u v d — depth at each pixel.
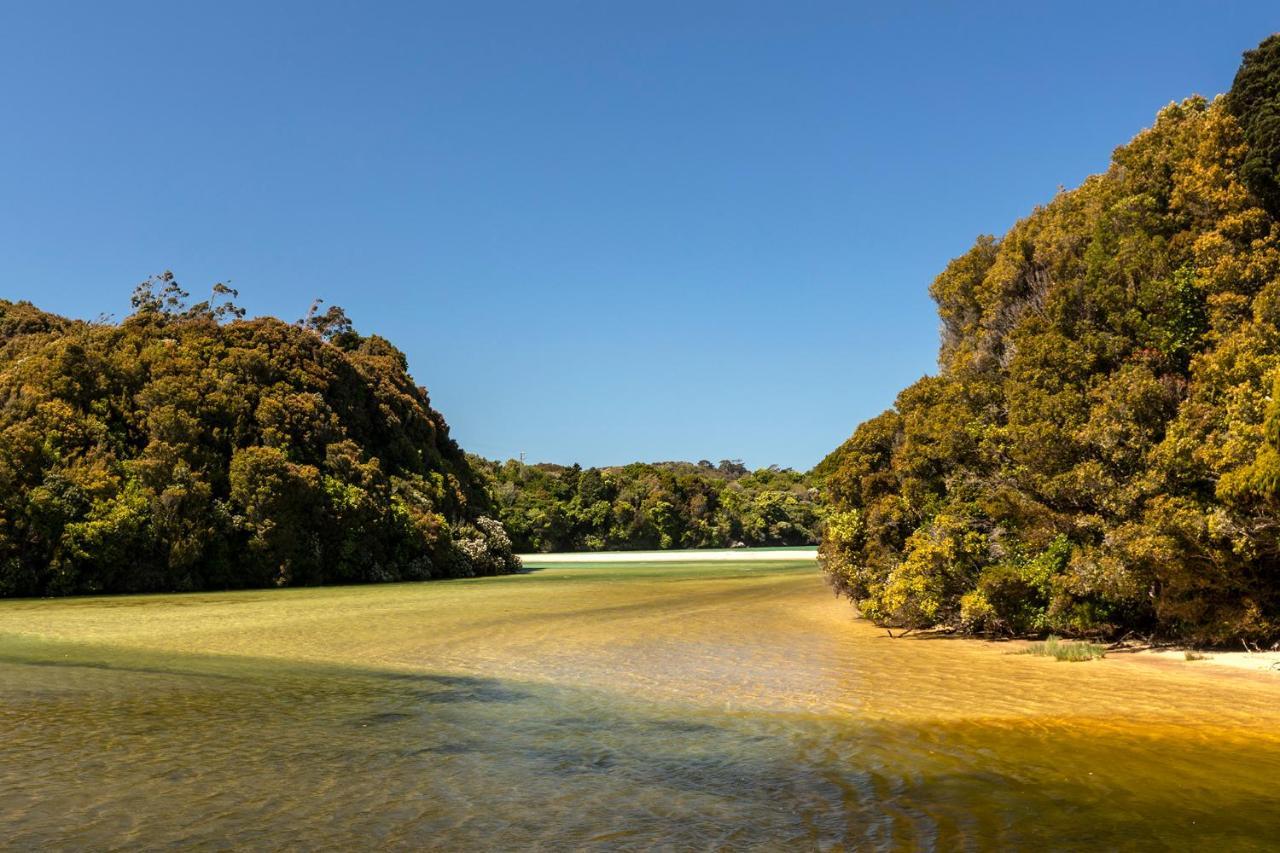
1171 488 17.09
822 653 19.64
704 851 7.28
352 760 10.44
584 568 72.94
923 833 7.62
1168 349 19.16
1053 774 9.41
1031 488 19.92
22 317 62.69
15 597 40.91
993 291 27.41
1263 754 10.07
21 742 11.33
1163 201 22.39
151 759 10.45
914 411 26.22
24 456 43.69
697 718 12.81
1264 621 17.00
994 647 20.00
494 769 10.00
